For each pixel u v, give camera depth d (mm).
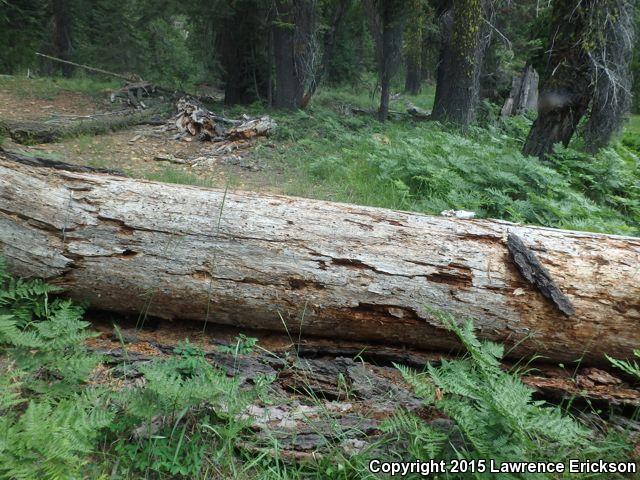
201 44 15953
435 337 3355
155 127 10734
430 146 8711
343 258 3297
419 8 13680
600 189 8188
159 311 3451
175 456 2355
